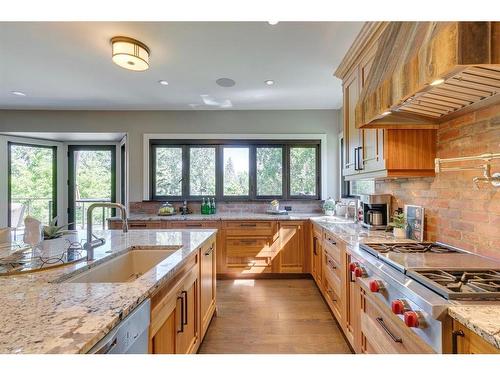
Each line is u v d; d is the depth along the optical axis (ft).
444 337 2.89
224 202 13.19
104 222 14.84
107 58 7.74
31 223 5.00
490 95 4.05
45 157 14.23
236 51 7.36
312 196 13.29
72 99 11.46
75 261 4.47
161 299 3.94
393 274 4.02
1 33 6.43
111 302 2.91
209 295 7.27
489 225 4.41
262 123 13.17
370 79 5.32
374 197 7.91
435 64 2.98
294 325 7.48
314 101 11.92
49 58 7.75
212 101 11.84
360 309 5.37
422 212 6.15
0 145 12.72
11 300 2.95
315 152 13.34
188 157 13.29
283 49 7.25
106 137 13.89
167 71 8.67
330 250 7.90
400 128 5.59
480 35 2.68
